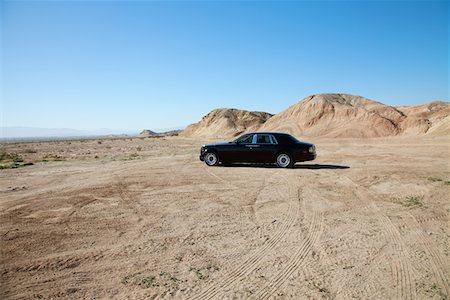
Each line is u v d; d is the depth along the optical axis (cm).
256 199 839
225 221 652
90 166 1669
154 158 2109
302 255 486
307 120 9412
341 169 1399
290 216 684
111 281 412
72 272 436
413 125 7738
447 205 762
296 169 1416
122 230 602
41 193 934
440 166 1441
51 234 581
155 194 904
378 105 9781
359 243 532
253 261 467
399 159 1792
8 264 460
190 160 1877
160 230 600
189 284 403
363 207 754
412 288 390
